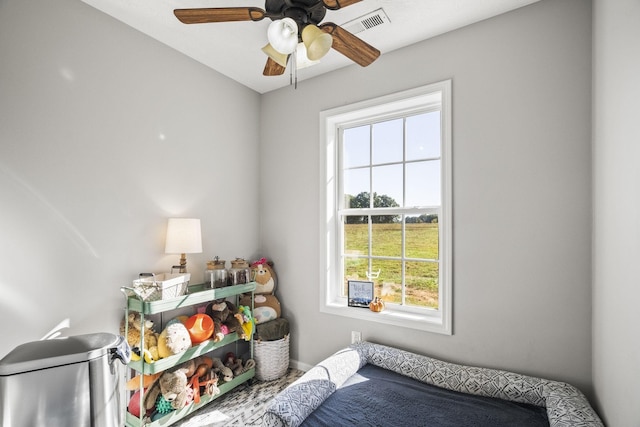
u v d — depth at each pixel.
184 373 2.04
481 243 2.03
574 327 1.75
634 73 1.04
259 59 2.53
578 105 1.75
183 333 2.04
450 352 2.14
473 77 2.07
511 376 1.83
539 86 1.86
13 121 1.61
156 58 2.27
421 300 2.43
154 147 2.25
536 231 1.86
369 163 2.69
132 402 1.98
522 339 1.90
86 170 1.89
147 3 1.89
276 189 3.04
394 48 2.37
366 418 1.67
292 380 2.64
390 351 2.24
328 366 2.03
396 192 2.55
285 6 1.47
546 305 1.83
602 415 1.47
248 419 2.09
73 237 1.83
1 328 1.56
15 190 1.61
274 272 3.00
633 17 1.04
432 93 2.21
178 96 2.41
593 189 1.65
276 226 3.04
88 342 1.24
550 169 1.82
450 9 1.93
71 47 1.83
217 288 2.37
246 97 3.01
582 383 1.73
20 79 1.63
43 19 1.72
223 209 2.77
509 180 1.94
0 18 1.57
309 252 2.82
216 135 2.71
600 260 1.50
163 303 1.95
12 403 1.03
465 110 2.09
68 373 1.11
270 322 2.73
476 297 2.04
